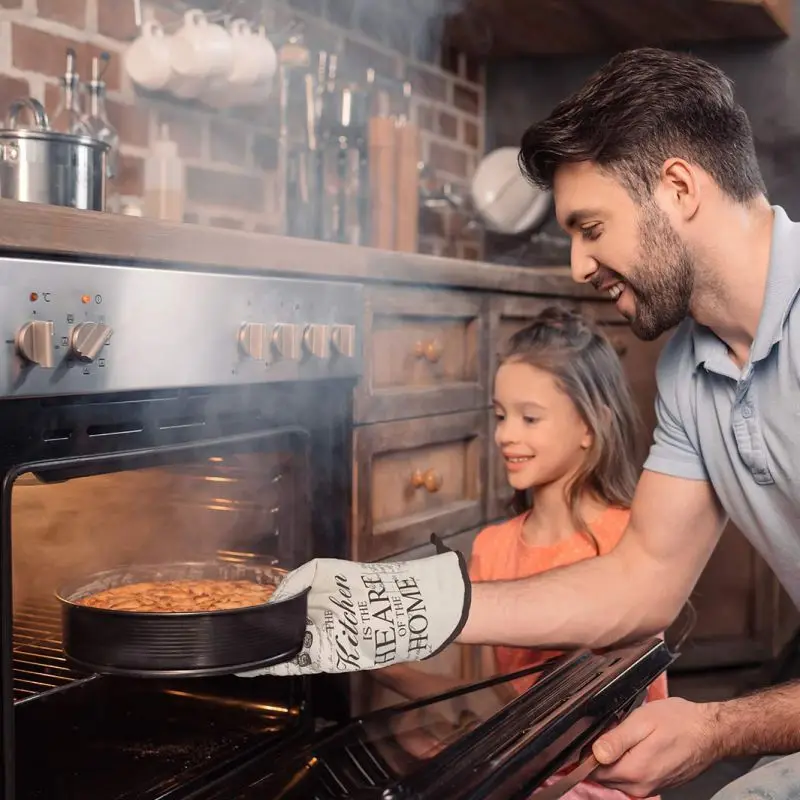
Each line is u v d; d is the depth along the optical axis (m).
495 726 0.89
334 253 1.34
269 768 1.03
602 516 1.60
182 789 1.04
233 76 1.87
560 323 1.66
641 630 1.30
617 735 0.98
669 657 1.09
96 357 0.95
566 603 1.26
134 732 1.15
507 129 2.95
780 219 1.18
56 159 1.19
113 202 1.74
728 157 1.14
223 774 1.10
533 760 0.81
